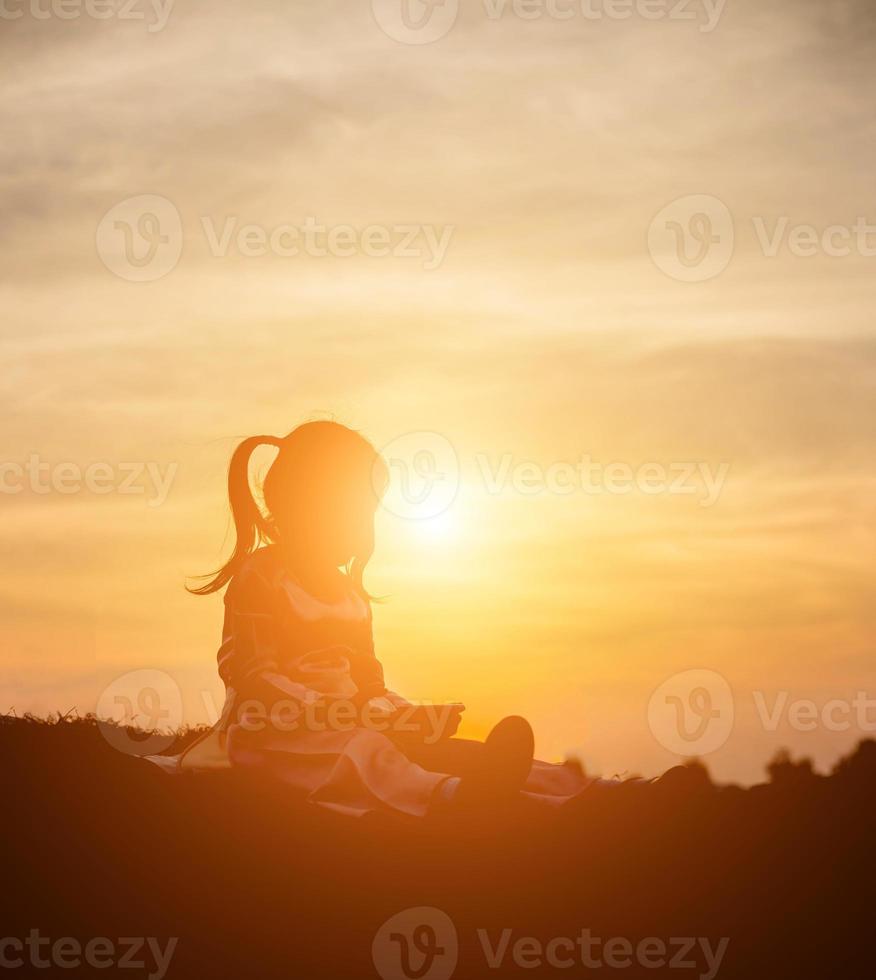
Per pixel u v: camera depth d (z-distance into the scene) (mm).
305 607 4703
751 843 4281
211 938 3520
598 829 4324
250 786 4512
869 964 3529
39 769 4496
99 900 3672
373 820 4191
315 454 4824
